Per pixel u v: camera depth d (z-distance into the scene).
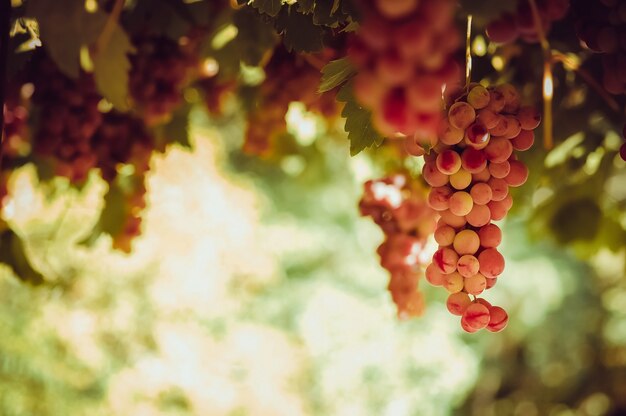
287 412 3.27
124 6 1.13
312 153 1.84
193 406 2.98
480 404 4.25
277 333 3.63
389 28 0.57
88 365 2.83
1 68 0.97
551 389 4.31
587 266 4.39
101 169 1.18
